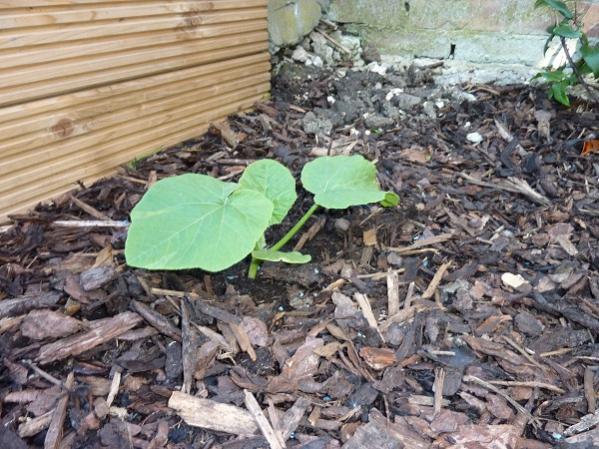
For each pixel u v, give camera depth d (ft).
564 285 1.64
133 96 2.05
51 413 1.21
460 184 2.14
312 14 3.12
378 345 1.43
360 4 3.10
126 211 1.89
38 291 1.53
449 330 1.48
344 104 2.72
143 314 1.47
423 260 1.75
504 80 2.89
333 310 1.55
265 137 2.45
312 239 1.86
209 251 1.39
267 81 2.81
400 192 2.08
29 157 1.76
